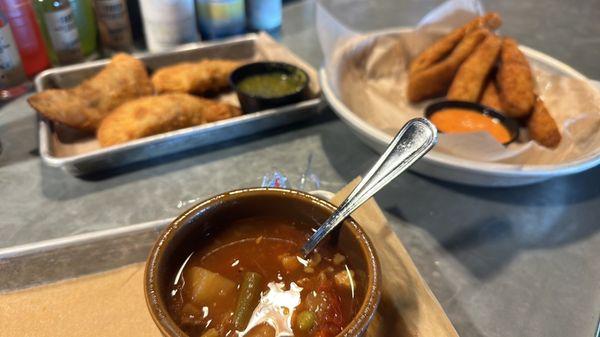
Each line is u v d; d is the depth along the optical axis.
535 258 0.29
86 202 0.32
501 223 0.31
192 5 0.49
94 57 0.50
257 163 0.36
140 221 0.30
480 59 0.44
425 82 0.43
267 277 0.21
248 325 0.19
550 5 0.68
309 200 0.22
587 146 0.35
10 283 0.24
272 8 0.55
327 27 0.43
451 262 0.28
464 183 0.33
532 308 0.26
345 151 0.37
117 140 0.35
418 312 0.22
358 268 0.20
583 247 0.30
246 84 0.41
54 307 0.23
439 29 0.48
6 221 0.30
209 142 0.37
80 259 0.25
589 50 0.56
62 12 0.43
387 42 0.47
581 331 0.24
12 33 0.41
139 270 0.25
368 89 0.45
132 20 0.54
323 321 0.20
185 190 0.33
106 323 0.23
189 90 0.43
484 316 0.25
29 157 0.36
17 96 0.43
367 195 0.21
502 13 0.65
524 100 0.39
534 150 0.34
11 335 0.22
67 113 0.36
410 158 0.21
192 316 0.19
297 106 0.38
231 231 0.23
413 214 0.31
